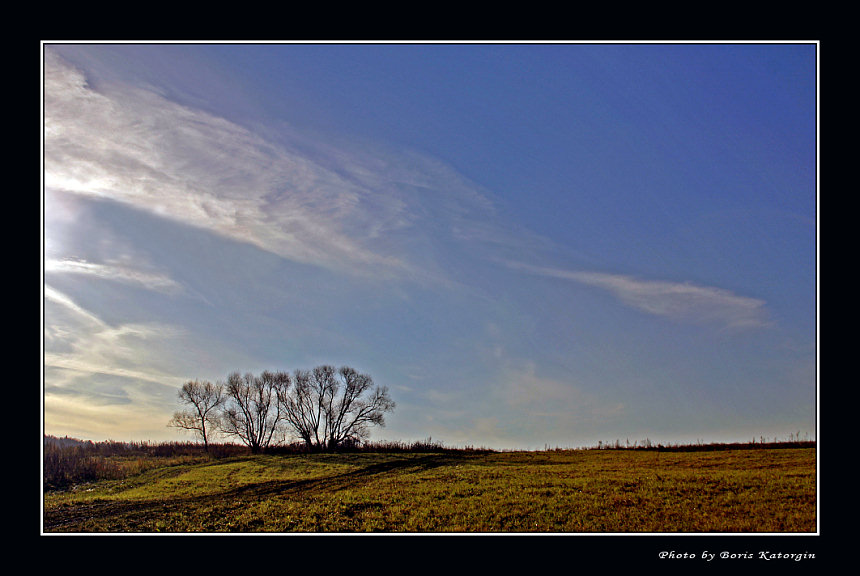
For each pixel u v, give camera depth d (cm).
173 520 3712
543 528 3328
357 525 3503
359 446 8350
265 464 6688
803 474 4497
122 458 7062
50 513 3962
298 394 8556
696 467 5397
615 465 5766
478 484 4666
